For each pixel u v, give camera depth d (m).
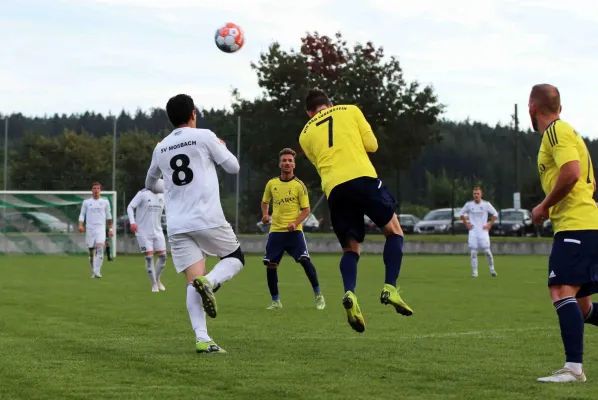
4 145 44.62
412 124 52.78
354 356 9.12
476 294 18.75
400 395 6.93
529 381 7.59
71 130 45.53
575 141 7.65
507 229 52.25
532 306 15.73
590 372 8.16
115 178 43.22
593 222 7.66
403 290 19.98
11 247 40.84
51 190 44.28
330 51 54.47
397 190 52.78
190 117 9.73
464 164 61.69
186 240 9.48
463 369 8.27
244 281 23.38
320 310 14.99
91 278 24.36
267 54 53.75
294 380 7.64
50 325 12.32
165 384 7.45
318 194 52.31
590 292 7.91
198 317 9.47
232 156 9.59
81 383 7.50
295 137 51.59
